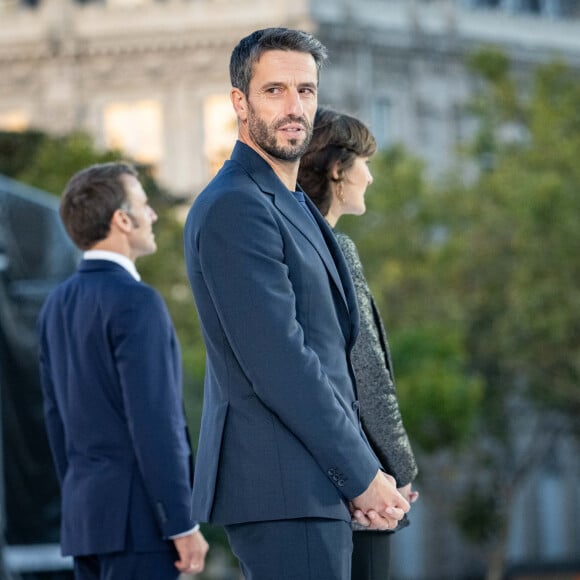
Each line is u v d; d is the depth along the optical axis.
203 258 9.12
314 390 8.96
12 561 19.33
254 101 9.35
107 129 97.81
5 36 98.69
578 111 79.19
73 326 11.88
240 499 9.06
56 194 59.28
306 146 9.42
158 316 11.73
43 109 98.06
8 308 20.00
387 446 9.98
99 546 11.55
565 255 71.44
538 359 75.12
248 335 8.98
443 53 101.38
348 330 9.56
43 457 19.69
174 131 97.00
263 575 9.02
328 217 10.88
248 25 96.06
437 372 68.31
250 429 9.12
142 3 98.50
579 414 83.00
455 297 75.19
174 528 11.45
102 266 12.03
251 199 9.20
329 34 96.44
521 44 105.19
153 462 11.46
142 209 12.20
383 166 79.00
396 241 76.81
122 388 11.59
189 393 59.72
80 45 97.75
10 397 19.56
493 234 74.94
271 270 9.09
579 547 102.56
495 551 84.94
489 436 84.06
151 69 97.25
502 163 79.31
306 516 8.97
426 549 97.69
